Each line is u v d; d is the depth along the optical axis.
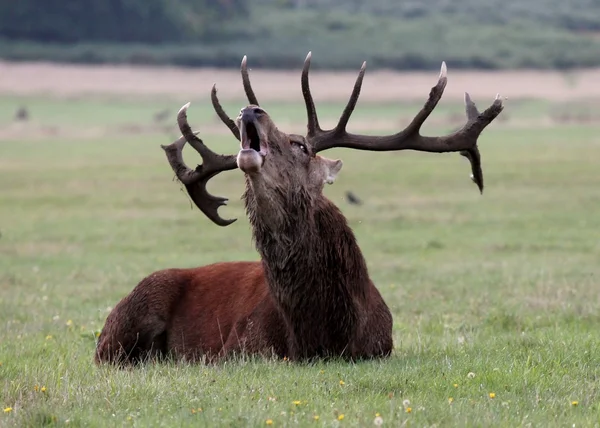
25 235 66.56
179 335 28.19
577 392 20.34
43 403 19.98
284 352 25.17
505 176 103.44
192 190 25.91
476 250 55.78
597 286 39.81
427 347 27.53
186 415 18.83
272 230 24.09
